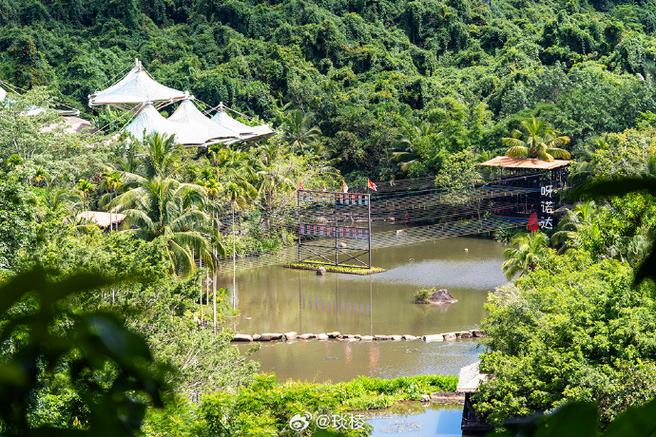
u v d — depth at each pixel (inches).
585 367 1160.8
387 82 4675.2
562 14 5570.9
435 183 3447.3
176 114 3503.9
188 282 1407.5
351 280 2726.4
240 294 2578.7
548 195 3110.2
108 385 63.4
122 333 61.6
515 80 4466.0
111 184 2322.8
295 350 2066.9
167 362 64.5
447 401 1699.1
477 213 3437.5
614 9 6382.9
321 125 4151.1
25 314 57.8
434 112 4035.4
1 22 5388.8
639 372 1109.7
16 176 1077.8
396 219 3565.5
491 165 3270.2
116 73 4874.5
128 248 1316.4
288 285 2679.6
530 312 1400.1
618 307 1247.5
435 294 2455.7
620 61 4899.1
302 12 5698.8
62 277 59.1
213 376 1186.0
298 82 4547.2
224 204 2778.1
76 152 2694.4
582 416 59.5
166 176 2234.3
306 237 3186.5
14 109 2645.2
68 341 59.4
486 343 1507.1
